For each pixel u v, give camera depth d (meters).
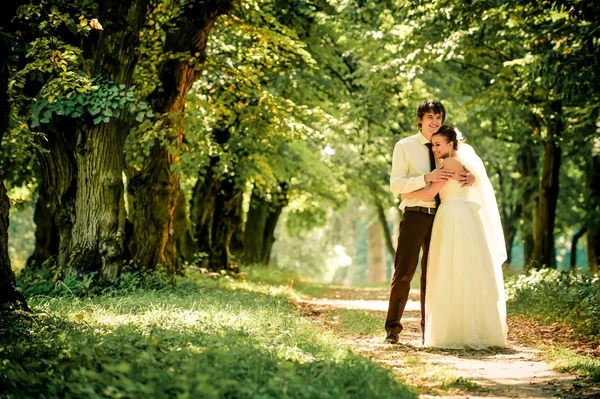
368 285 29.64
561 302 11.04
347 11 18.47
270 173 20.30
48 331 7.29
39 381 5.03
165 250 15.82
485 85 21.83
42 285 11.91
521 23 16.25
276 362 5.66
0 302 7.96
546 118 18.95
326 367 5.62
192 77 14.87
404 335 9.18
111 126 12.38
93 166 12.44
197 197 22.12
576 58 11.94
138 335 6.77
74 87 11.19
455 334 7.95
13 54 12.67
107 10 12.02
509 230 32.66
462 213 8.07
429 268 8.11
